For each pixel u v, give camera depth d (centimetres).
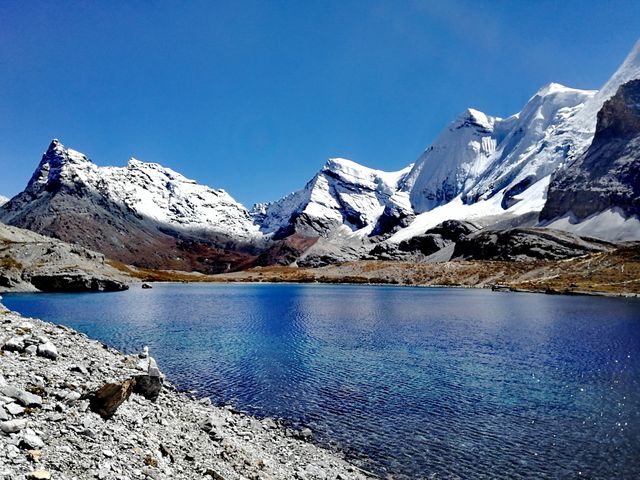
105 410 1633
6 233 17812
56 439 1326
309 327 7425
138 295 15088
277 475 1925
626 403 3412
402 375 4209
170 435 1825
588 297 13812
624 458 2480
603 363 4766
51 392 1609
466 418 3083
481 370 4434
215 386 3744
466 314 9575
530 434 2806
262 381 3928
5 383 1509
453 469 2339
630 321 8194
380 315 9356
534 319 8606
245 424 2722
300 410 3192
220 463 1767
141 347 5431
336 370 4375
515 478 2255
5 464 1088
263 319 8531
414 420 3020
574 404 3388
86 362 2159
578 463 2419
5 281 14388
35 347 2045
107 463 1302
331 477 2098
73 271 15750
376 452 2525
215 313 9625
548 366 4619
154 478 1349
